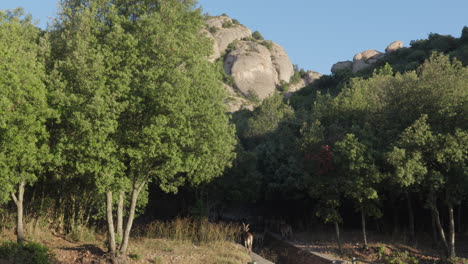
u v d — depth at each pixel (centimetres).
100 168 1344
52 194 2145
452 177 1889
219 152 1639
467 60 5581
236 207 4503
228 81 12275
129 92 1370
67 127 1437
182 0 1603
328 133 2531
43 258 1430
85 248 1678
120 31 1363
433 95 2064
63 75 1395
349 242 2419
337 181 2083
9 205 2155
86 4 1522
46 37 1490
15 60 1269
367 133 2109
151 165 1599
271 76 13050
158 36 1373
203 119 1488
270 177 3694
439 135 1798
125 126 1456
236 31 14988
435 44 8056
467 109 1844
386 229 2800
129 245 1862
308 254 2216
